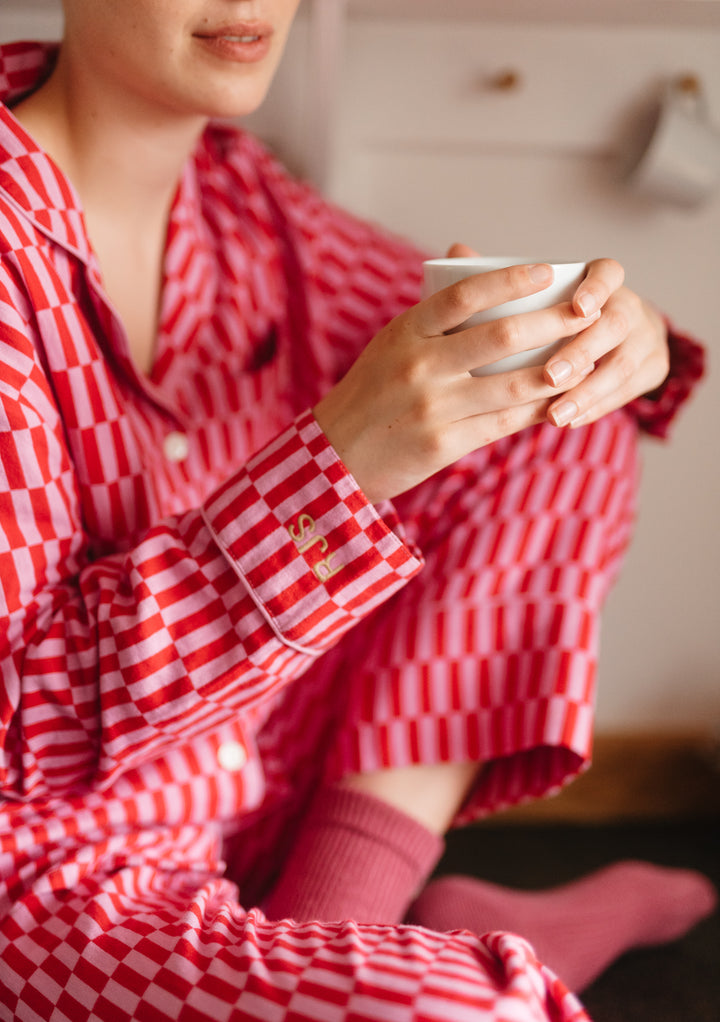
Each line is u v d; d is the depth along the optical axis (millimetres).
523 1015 484
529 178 1155
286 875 760
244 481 618
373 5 1006
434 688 775
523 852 1171
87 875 649
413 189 1166
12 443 628
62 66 751
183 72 661
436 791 782
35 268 655
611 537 824
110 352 752
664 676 1291
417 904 949
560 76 1081
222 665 619
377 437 585
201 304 869
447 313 554
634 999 942
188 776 708
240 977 528
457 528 816
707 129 1054
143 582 623
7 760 656
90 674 638
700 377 856
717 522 1252
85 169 771
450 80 1086
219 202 924
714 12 990
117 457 707
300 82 1091
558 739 736
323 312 971
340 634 638
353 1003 496
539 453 829
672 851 1176
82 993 562
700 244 1173
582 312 561
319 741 851
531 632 772
